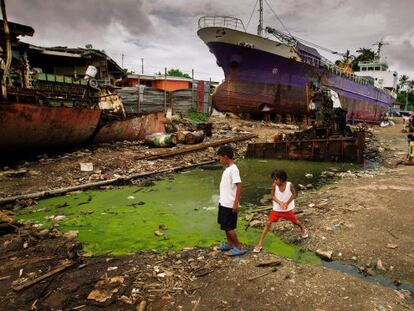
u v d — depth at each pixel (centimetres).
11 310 338
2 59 1058
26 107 970
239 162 1422
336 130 1594
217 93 2572
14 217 646
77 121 1155
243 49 2330
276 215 493
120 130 1439
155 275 408
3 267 432
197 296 363
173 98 2339
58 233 556
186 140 1525
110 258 462
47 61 1922
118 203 755
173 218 654
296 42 2569
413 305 348
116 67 2233
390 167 1276
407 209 650
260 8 2558
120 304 348
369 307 340
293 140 1474
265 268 425
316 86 2534
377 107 4222
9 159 1045
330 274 410
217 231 582
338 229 561
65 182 887
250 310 338
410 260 452
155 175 1060
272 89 2558
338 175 1122
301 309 339
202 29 2339
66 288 380
